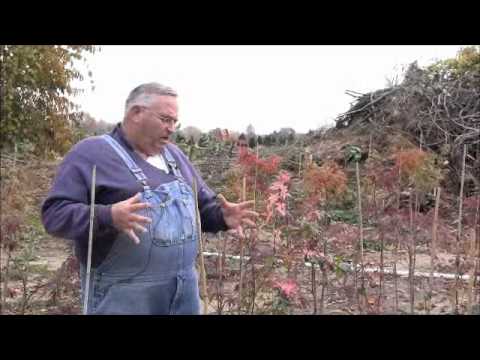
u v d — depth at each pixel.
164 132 2.44
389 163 4.93
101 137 2.45
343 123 12.88
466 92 10.91
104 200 2.35
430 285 3.40
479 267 4.21
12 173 7.61
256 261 3.56
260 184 3.44
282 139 13.82
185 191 2.54
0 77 10.36
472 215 4.02
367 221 6.41
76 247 2.41
